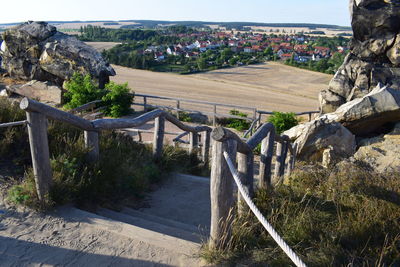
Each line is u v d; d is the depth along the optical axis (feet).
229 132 9.57
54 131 17.08
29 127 12.03
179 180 19.44
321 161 30.42
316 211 12.44
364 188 14.55
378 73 48.26
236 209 12.60
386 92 33.71
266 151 14.01
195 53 451.53
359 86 48.78
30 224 11.77
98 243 11.03
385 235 11.05
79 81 48.19
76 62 52.08
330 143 30.40
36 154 12.25
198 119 53.26
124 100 48.57
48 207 12.56
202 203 16.63
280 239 7.38
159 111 19.04
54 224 11.90
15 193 12.80
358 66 49.62
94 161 15.26
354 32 49.62
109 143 18.52
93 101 45.73
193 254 10.48
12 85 49.80
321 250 10.33
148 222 13.21
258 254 10.23
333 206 13.19
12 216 12.07
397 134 33.73
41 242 10.91
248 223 11.66
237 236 10.76
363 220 11.81
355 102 34.88
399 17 46.50
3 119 17.24
